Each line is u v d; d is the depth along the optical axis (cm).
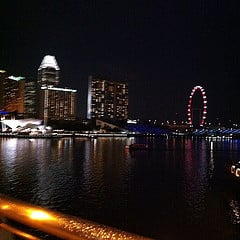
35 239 198
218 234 2433
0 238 210
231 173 4544
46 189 4269
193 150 13000
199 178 5456
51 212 198
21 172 5859
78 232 174
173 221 2777
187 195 3953
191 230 2520
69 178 5231
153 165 7400
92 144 15300
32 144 14250
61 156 8956
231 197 3838
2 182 4800
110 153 10388
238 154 11081
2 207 214
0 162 7400
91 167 6756
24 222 200
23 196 3834
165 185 4712
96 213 3045
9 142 15638
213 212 3097
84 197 3775
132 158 8994
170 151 12181
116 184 4734
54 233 183
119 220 2798
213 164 7762
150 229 2558
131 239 164
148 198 3756
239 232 2481
